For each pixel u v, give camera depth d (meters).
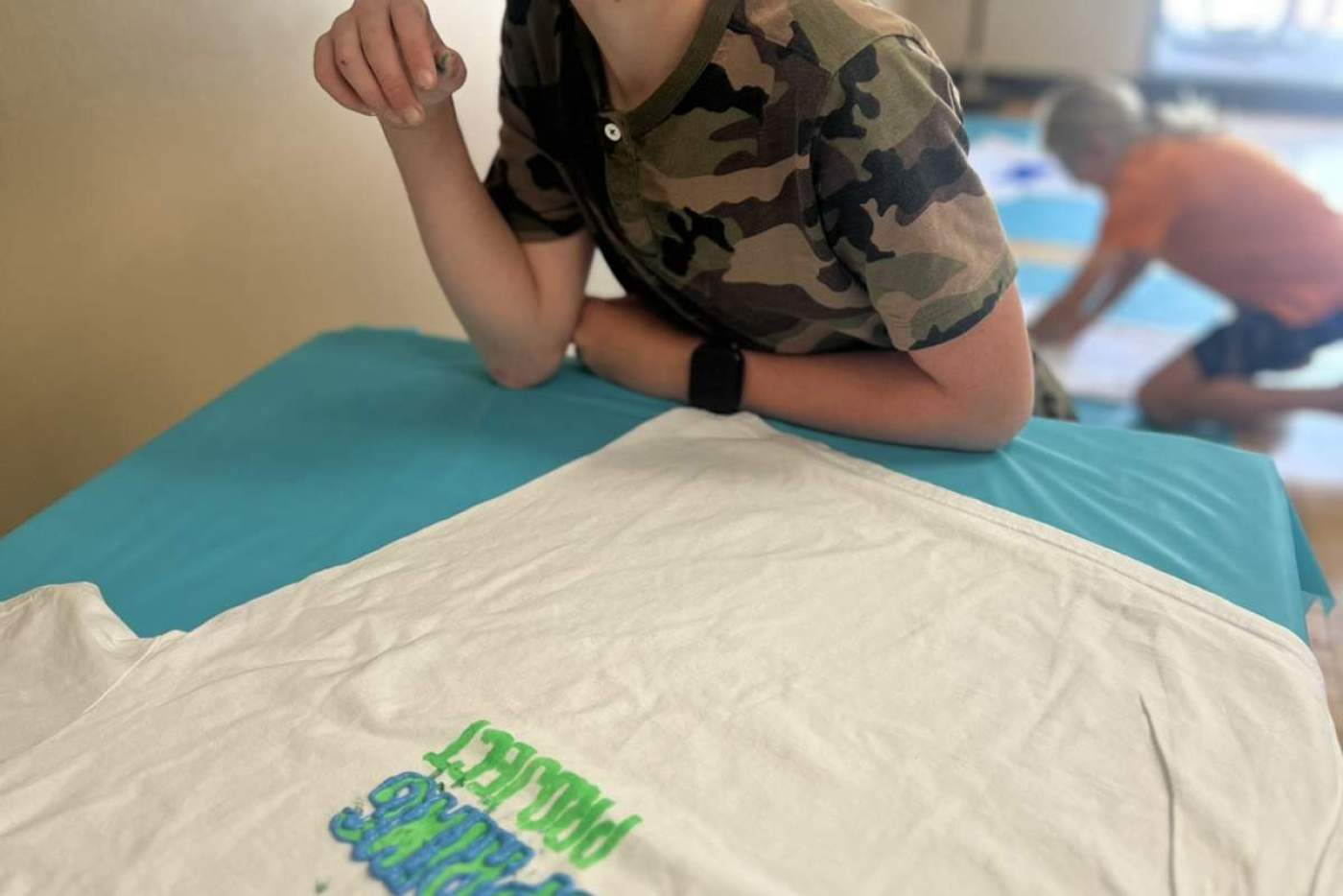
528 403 0.88
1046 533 0.66
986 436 0.75
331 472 0.79
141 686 0.58
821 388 0.79
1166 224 1.72
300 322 1.19
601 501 0.73
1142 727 0.52
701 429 0.81
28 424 0.91
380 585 0.65
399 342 1.00
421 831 0.48
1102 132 1.77
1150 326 1.95
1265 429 1.68
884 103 0.63
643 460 0.77
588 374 0.92
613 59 0.67
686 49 0.64
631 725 0.53
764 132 0.65
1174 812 0.48
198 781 0.51
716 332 0.85
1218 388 1.67
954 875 0.46
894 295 0.69
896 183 0.65
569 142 0.76
